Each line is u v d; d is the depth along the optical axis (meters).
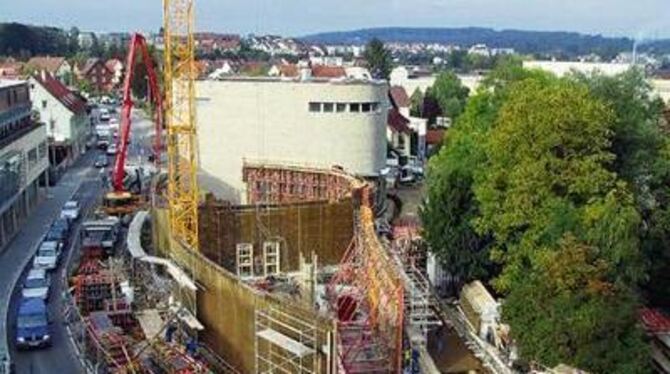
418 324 49.91
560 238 47.91
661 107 70.94
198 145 86.19
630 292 44.62
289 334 45.28
